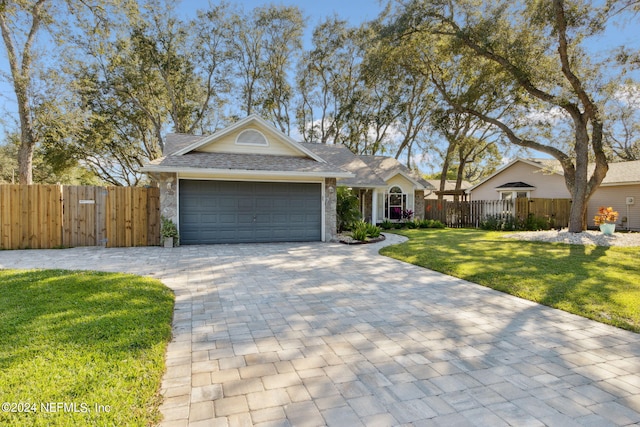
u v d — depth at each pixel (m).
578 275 6.72
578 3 10.91
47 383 2.62
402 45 15.65
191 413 2.44
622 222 17.58
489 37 12.55
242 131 11.97
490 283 6.22
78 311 4.25
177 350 3.48
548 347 3.65
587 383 2.93
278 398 2.65
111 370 2.87
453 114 19.41
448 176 45.34
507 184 21.98
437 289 5.96
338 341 3.75
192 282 6.27
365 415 2.45
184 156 11.07
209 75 25.77
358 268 7.67
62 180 30.28
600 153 12.17
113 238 10.55
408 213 19.56
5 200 9.74
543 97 12.66
